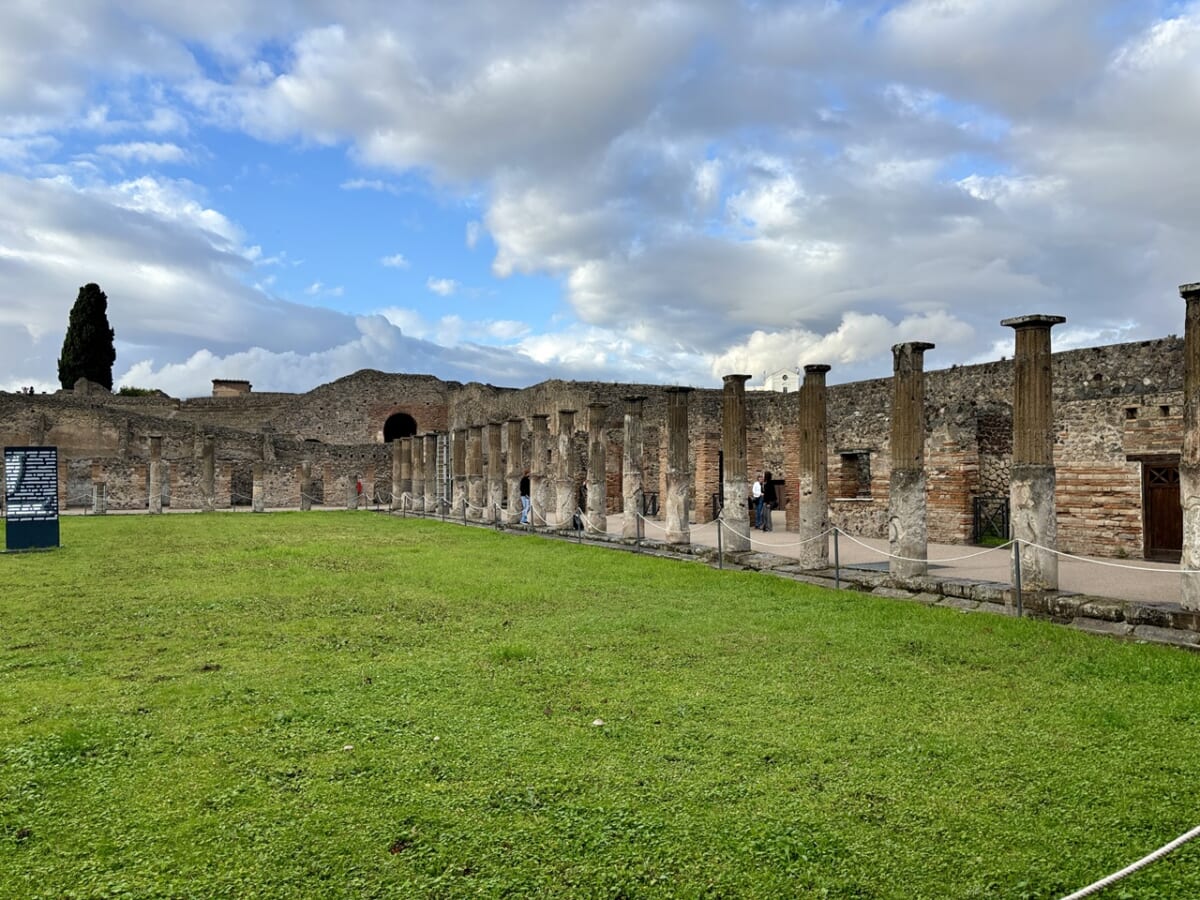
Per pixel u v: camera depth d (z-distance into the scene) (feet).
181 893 15.62
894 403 52.65
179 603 47.91
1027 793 19.85
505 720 25.41
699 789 20.16
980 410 81.10
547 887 15.81
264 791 20.24
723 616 42.16
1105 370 69.31
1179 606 38.81
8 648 36.35
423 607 46.06
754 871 16.35
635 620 41.16
